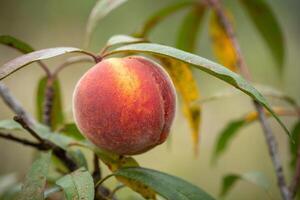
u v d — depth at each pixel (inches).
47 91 28.8
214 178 68.2
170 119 23.3
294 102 31.4
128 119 22.3
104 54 23.3
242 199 64.7
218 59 32.9
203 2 33.8
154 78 22.8
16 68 21.5
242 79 21.6
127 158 24.8
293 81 65.9
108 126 22.4
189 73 27.6
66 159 25.9
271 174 68.1
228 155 70.2
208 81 65.5
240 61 31.7
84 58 28.8
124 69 22.6
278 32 34.5
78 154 25.5
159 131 22.8
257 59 67.6
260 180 31.4
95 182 25.0
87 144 25.1
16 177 36.2
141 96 22.3
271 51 35.4
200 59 21.7
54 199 29.5
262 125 28.7
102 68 22.8
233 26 35.0
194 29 35.1
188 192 23.6
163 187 23.5
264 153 70.1
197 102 28.9
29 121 28.7
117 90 22.3
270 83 67.1
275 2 65.9
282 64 35.3
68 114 32.4
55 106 30.3
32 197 22.7
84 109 22.7
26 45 25.6
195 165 68.1
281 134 66.2
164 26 64.6
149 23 33.4
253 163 70.1
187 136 67.9
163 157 67.4
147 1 67.1
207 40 64.9
